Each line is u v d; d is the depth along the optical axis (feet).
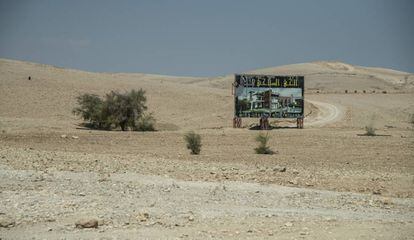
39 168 72.69
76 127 199.31
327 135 172.76
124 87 329.52
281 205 51.57
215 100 313.94
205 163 91.04
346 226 41.70
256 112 201.05
